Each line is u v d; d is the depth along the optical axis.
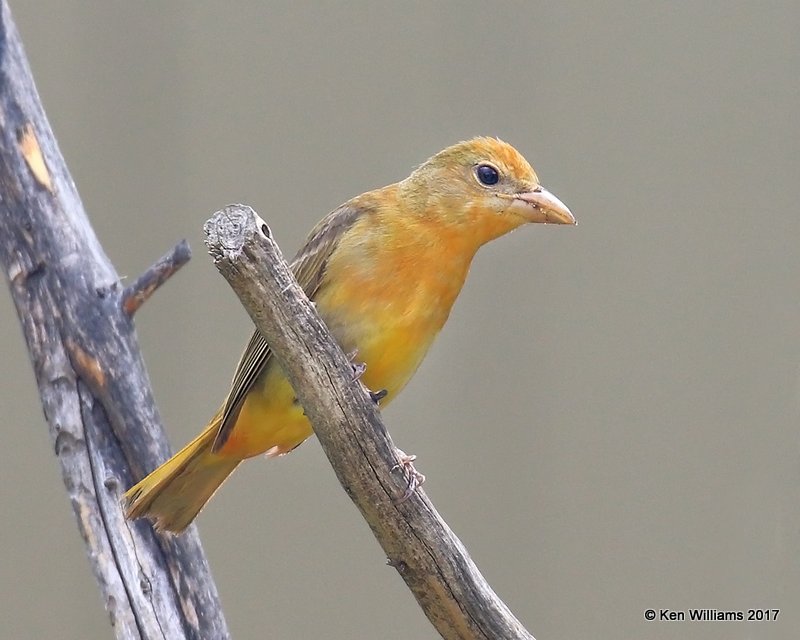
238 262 6.68
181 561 8.80
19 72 9.30
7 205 9.10
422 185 9.11
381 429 7.28
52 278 9.03
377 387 8.92
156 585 8.68
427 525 7.50
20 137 9.19
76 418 8.88
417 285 8.85
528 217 9.16
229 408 8.53
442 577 7.58
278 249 6.82
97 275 9.11
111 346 8.96
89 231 9.29
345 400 7.15
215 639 8.80
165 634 8.60
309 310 6.98
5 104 9.19
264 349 8.43
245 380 8.50
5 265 9.10
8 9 9.34
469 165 9.13
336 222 9.05
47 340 8.97
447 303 9.08
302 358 7.04
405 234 8.91
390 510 7.46
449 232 9.02
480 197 9.09
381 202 9.13
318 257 8.91
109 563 8.66
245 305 6.92
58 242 9.09
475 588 7.61
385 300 8.77
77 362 8.93
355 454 7.30
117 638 8.56
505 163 9.18
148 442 8.93
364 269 8.78
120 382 8.93
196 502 8.90
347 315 8.75
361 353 8.77
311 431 9.03
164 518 8.80
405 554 7.57
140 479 8.88
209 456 8.79
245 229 6.66
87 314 8.98
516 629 7.70
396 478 7.38
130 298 9.02
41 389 8.96
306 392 7.15
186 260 9.02
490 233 9.20
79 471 8.83
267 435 8.84
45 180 9.20
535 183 9.24
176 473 8.64
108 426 8.95
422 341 8.96
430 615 7.75
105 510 8.75
